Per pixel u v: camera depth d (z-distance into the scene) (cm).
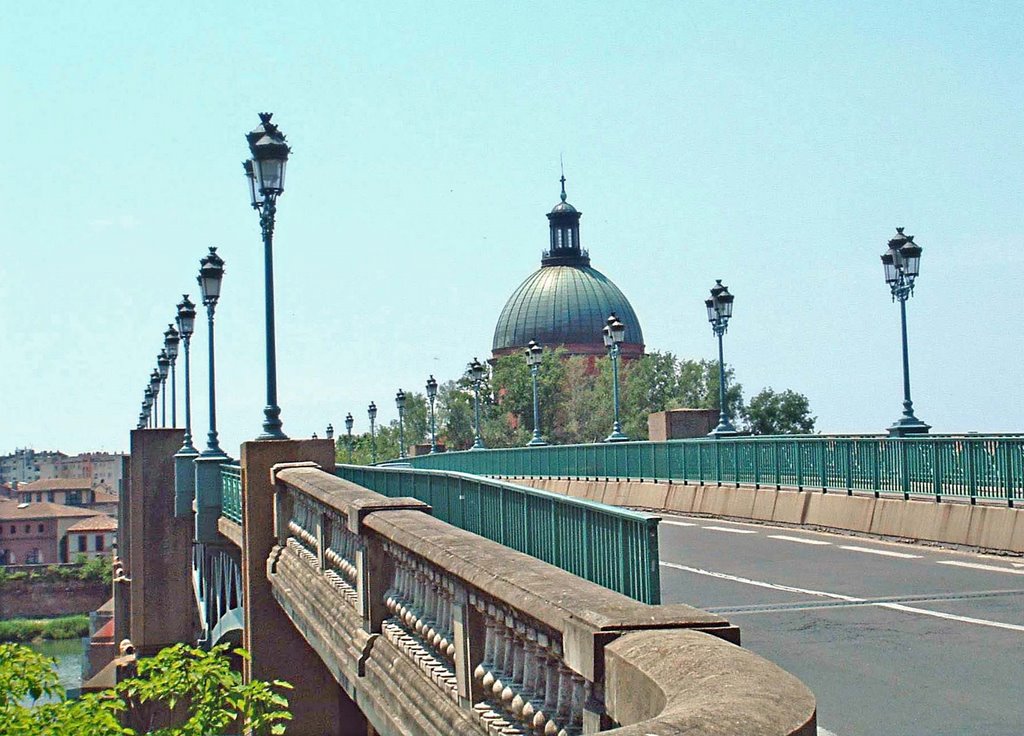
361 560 1252
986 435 2467
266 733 1822
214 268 3053
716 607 1700
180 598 4281
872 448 2766
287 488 1909
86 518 18738
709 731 346
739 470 3444
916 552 2358
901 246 2991
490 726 803
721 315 3975
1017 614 1581
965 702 1095
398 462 6556
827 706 1092
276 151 2128
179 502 3750
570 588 689
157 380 6500
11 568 15962
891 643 1397
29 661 1027
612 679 543
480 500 1354
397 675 1070
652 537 840
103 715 989
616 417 4838
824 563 2202
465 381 13600
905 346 2977
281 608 1969
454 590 903
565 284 14575
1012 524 2261
